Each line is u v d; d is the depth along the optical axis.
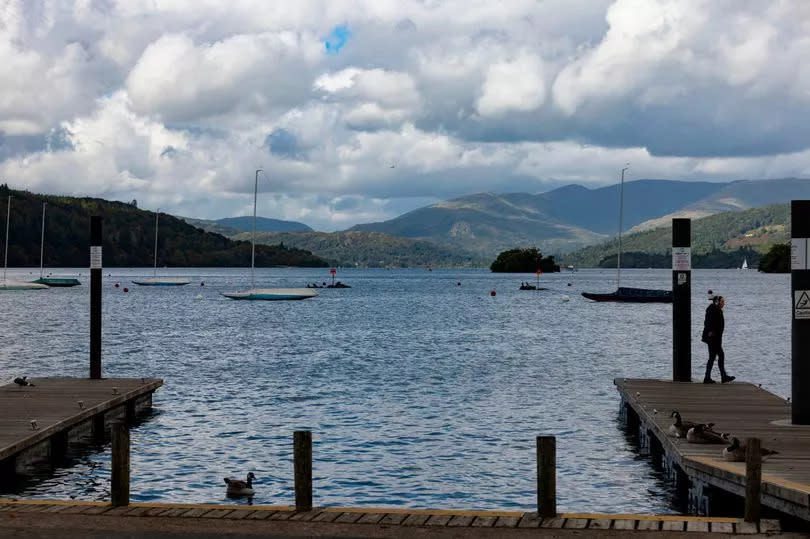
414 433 27.39
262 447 25.44
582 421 29.56
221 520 13.27
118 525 13.02
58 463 23.36
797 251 21.33
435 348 56.41
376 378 40.62
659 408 24.59
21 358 50.88
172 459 23.98
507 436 27.00
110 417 27.61
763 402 25.72
